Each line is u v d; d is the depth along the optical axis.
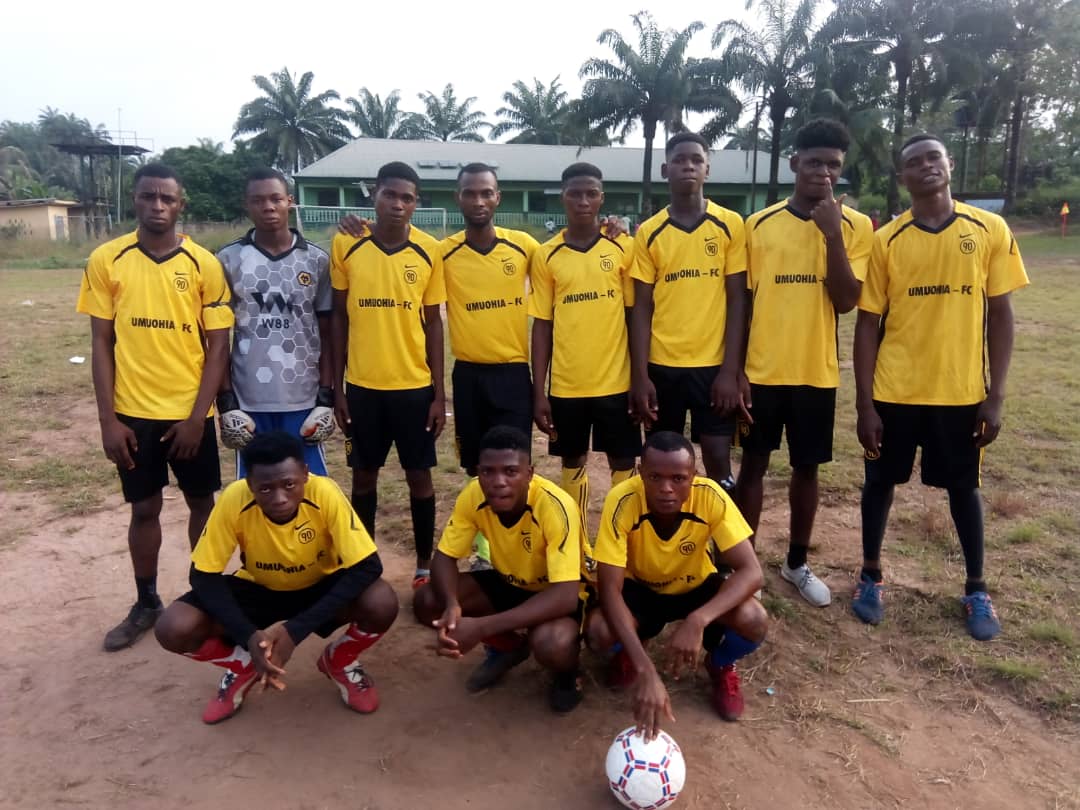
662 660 3.71
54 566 4.69
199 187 42.97
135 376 3.78
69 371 9.26
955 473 3.89
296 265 4.09
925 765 2.98
